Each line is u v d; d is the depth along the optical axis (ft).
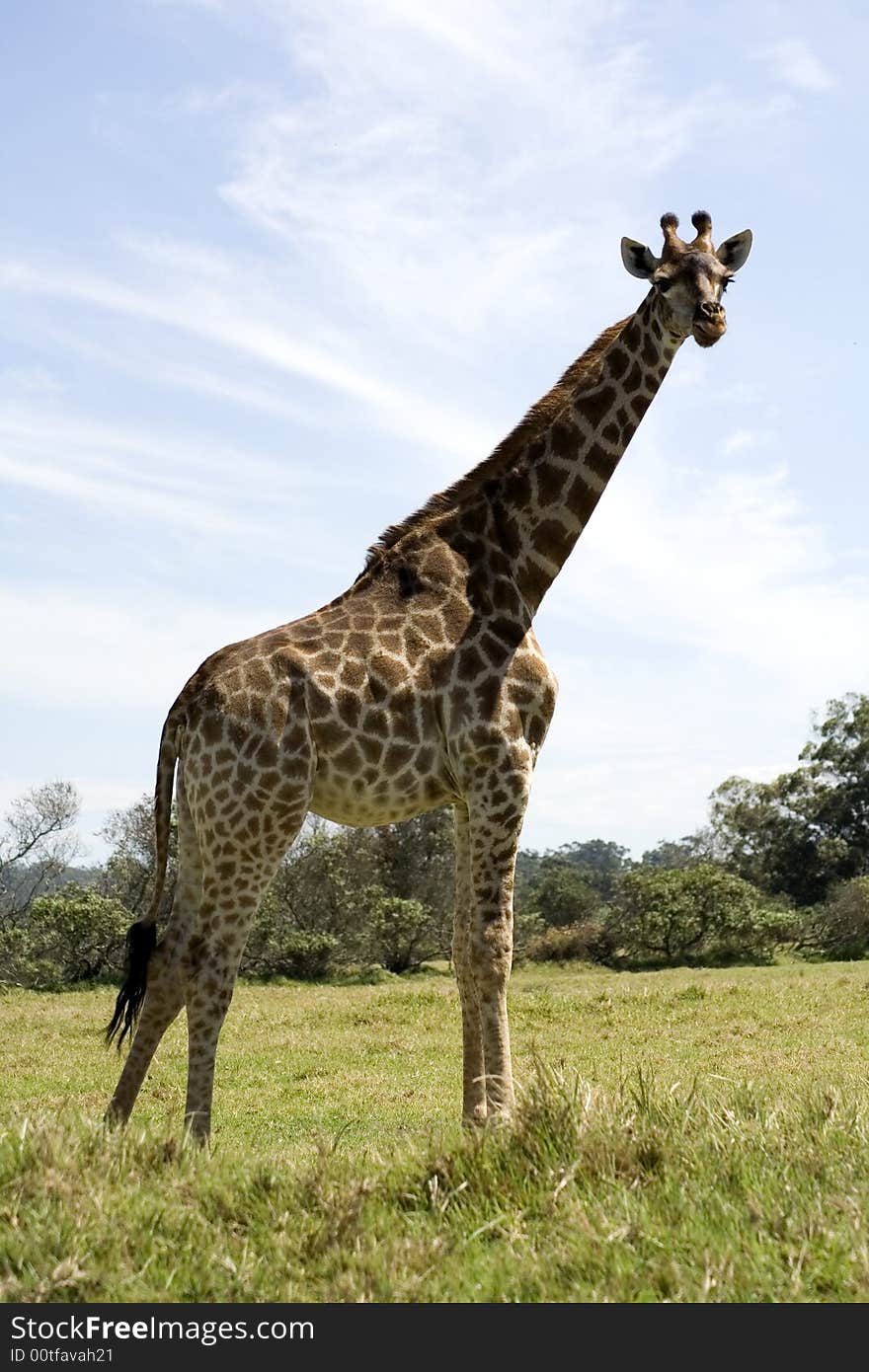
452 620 22.85
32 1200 13.93
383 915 114.93
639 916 121.19
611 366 25.20
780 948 123.95
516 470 24.67
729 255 25.48
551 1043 41.09
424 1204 15.10
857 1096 20.03
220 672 21.71
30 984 95.76
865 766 173.37
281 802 21.11
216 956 20.71
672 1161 15.38
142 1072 20.84
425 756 22.17
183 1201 14.62
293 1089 33.40
